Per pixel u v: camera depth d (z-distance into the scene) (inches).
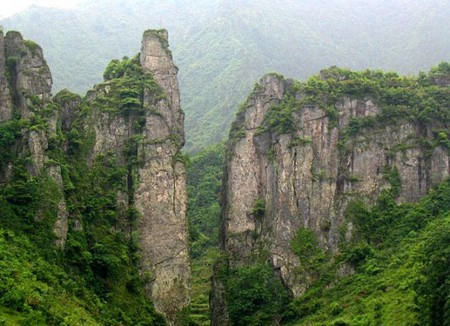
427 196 3750.0
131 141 3484.3
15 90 3211.1
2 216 2785.4
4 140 3006.9
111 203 3277.6
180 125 3742.6
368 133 3895.2
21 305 2265.0
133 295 3100.4
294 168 3831.2
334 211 3747.5
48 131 3122.5
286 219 3757.4
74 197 3097.9
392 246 3516.2
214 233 5305.1
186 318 3262.8
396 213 3705.7
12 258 2556.6
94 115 3486.7
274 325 3395.7
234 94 7741.1
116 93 3617.1
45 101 3233.3
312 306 3376.0
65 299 2576.3
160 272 3277.6
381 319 2748.5
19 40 3312.0
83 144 3388.3
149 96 3612.2
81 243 2970.0
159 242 3326.8
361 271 3435.0
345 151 3853.3
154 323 3107.8
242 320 3462.1
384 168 3838.6
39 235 2824.8
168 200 3412.9
